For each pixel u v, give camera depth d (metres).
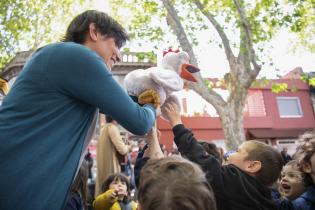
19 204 1.23
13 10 9.45
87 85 1.37
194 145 1.90
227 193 1.77
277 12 10.09
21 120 1.32
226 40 10.16
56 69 1.38
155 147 2.12
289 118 17.59
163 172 1.02
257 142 2.12
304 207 2.00
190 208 0.92
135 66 13.30
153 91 1.81
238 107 9.60
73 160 1.37
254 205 1.76
